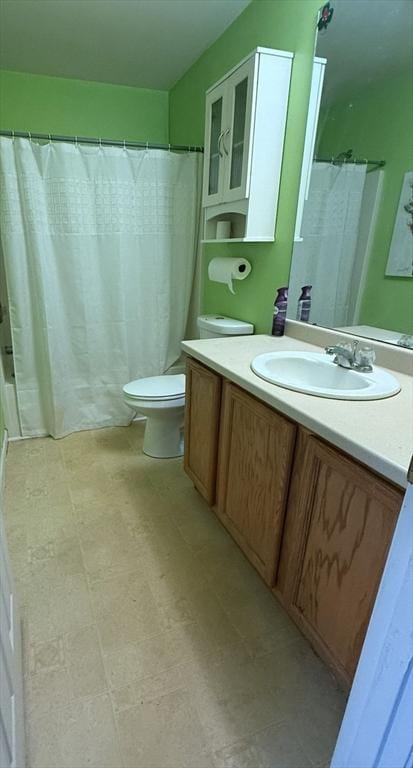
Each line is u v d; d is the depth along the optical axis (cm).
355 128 140
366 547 91
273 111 164
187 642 126
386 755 62
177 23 197
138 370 267
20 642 117
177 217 246
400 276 131
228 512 161
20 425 251
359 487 91
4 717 78
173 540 170
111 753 97
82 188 220
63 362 244
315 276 167
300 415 104
